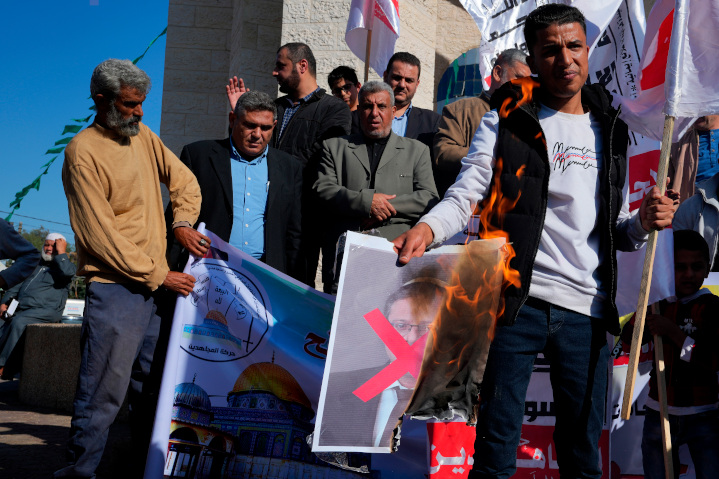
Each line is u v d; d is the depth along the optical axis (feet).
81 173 10.54
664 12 10.61
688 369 11.13
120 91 10.60
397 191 13.56
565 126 8.20
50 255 27.48
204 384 10.98
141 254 10.68
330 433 8.19
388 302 8.38
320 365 11.21
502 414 7.80
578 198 8.00
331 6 27.35
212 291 11.40
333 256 13.21
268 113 13.08
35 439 16.22
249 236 12.83
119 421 18.80
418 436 11.07
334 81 19.83
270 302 11.47
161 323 12.06
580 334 7.91
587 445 7.90
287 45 16.55
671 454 10.21
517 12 15.02
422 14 29.37
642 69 10.88
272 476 10.78
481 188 8.11
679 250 11.39
